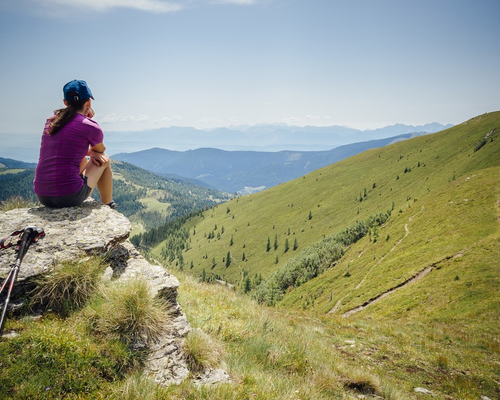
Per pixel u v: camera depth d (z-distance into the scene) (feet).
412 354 42.70
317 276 397.80
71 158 18.12
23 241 14.62
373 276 269.64
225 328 22.40
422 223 330.13
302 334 31.76
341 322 58.70
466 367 41.50
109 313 14.96
